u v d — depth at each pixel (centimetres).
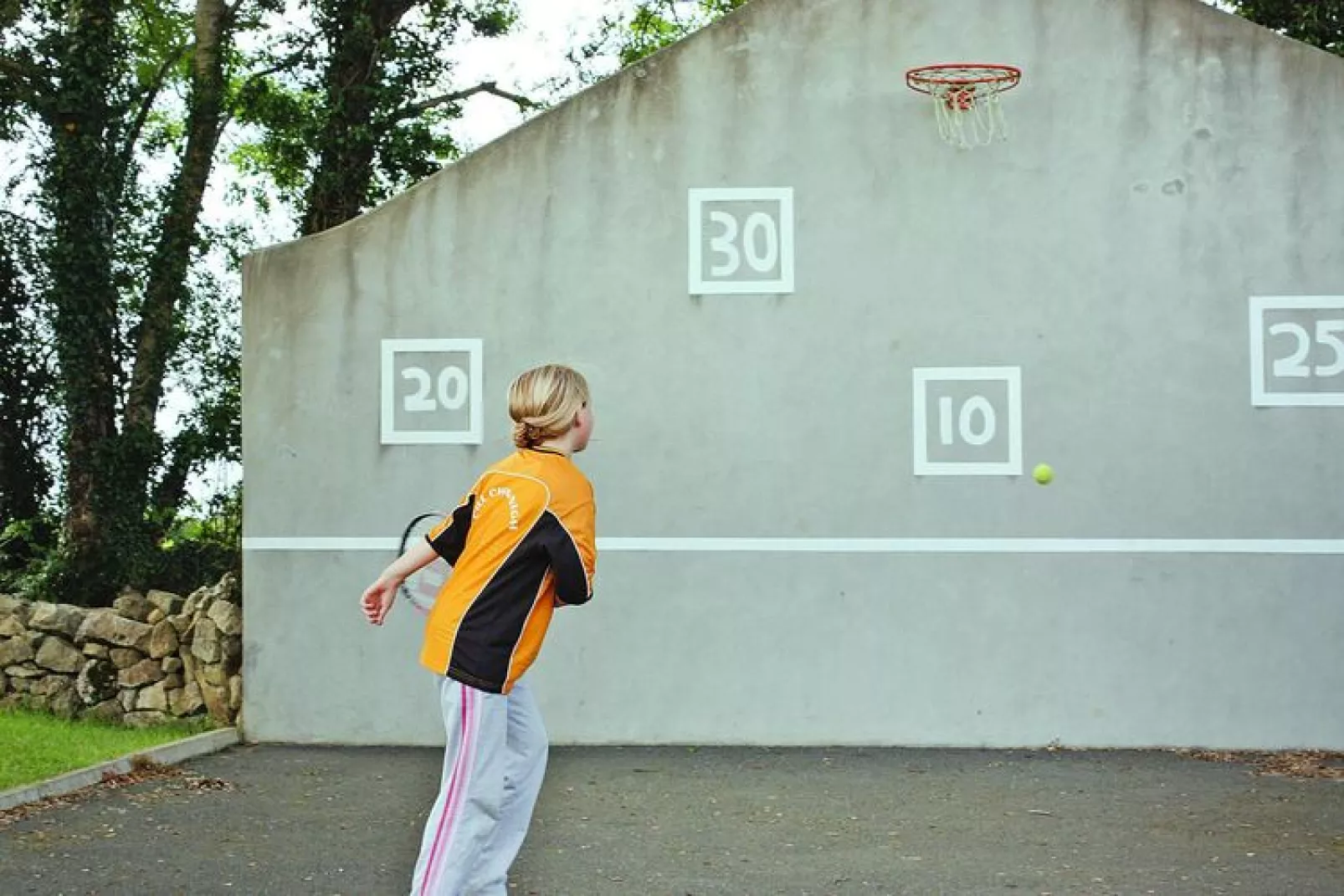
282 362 1038
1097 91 1005
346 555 1029
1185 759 952
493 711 483
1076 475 995
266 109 1866
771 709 1003
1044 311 1002
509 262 1031
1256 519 985
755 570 1009
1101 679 988
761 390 1014
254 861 673
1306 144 992
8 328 1502
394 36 1566
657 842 719
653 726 1009
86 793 827
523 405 506
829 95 1020
